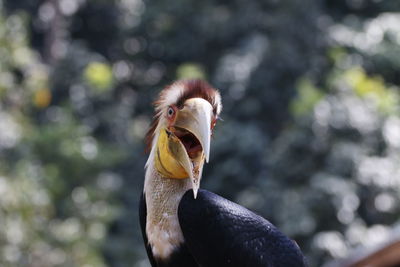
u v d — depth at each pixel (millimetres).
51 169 17672
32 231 15219
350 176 16797
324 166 16953
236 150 18859
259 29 20609
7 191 14898
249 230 5180
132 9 23031
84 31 23453
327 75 20141
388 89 19719
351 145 16906
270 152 17781
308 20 20312
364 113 17125
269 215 17188
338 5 21953
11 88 17578
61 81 21000
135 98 22469
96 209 18125
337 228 16531
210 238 5148
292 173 17109
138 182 20250
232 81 19719
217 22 20906
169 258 5246
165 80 22453
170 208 5230
